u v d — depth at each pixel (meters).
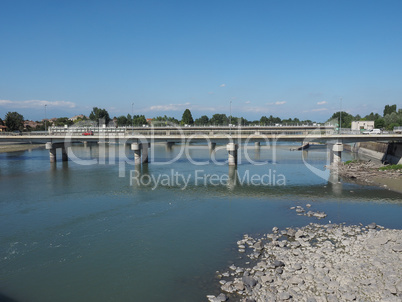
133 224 32.50
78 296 19.45
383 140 71.44
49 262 23.89
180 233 29.83
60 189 49.59
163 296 19.19
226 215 35.50
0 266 23.25
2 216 35.31
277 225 31.72
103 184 53.59
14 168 73.38
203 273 21.88
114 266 23.22
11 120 155.50
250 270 21.92
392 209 37.06
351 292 18.42
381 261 21.97
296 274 20.91
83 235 29.39
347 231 29.16
